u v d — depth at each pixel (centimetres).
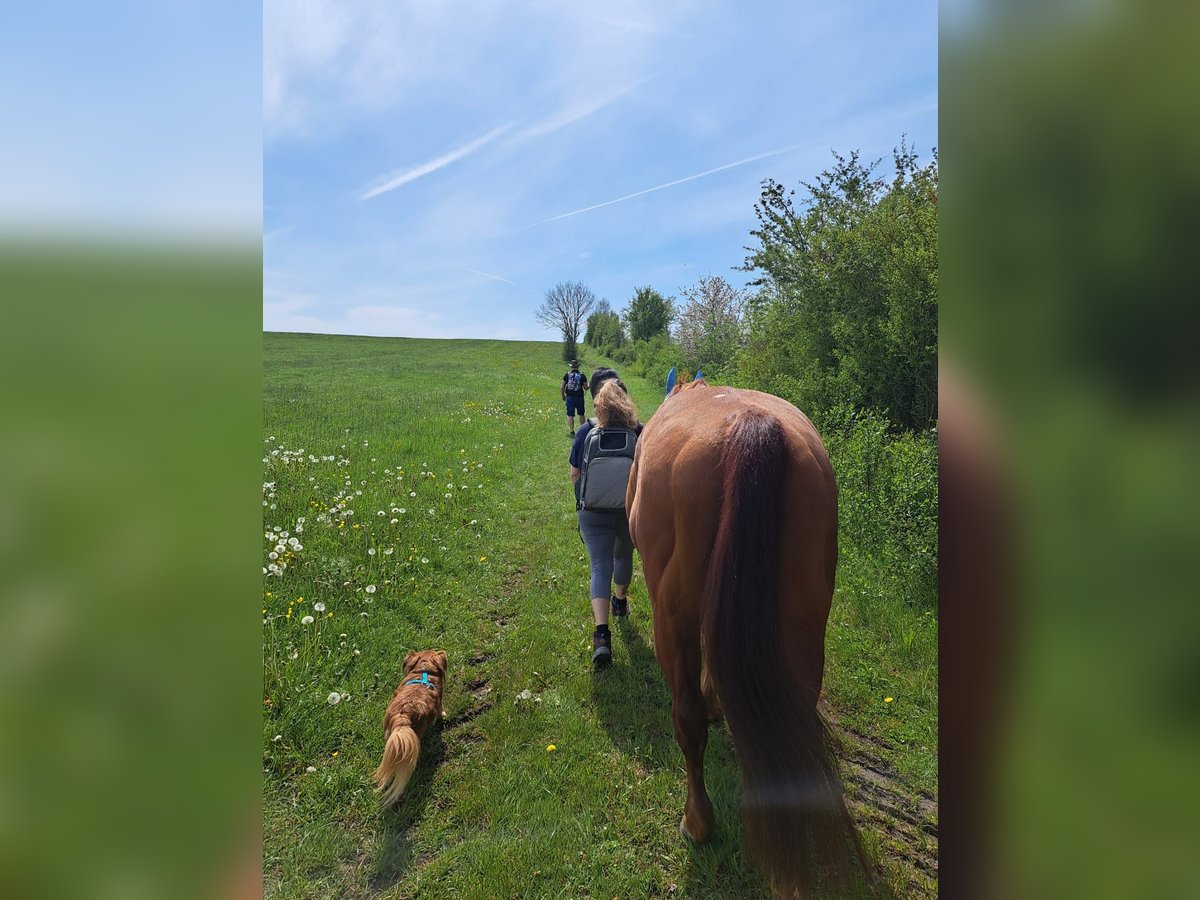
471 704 314
